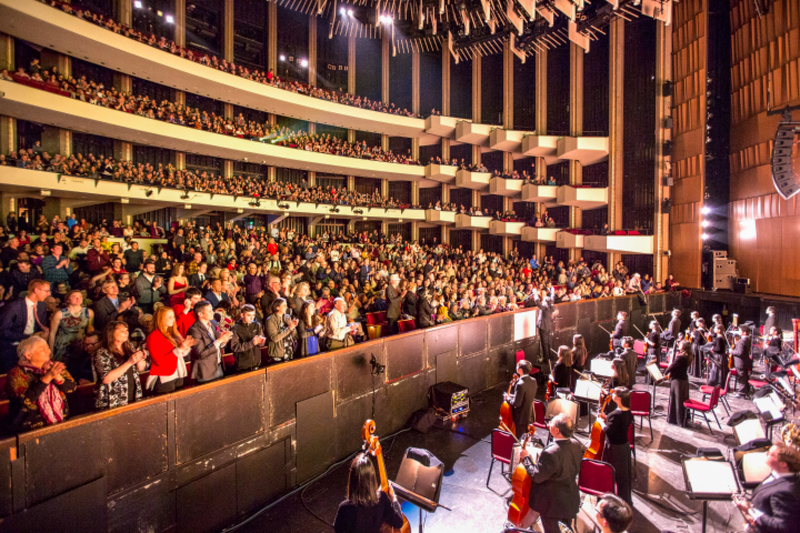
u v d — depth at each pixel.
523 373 6.76
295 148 22.75
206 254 13.49
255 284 9.71
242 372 5.48
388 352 7.68
